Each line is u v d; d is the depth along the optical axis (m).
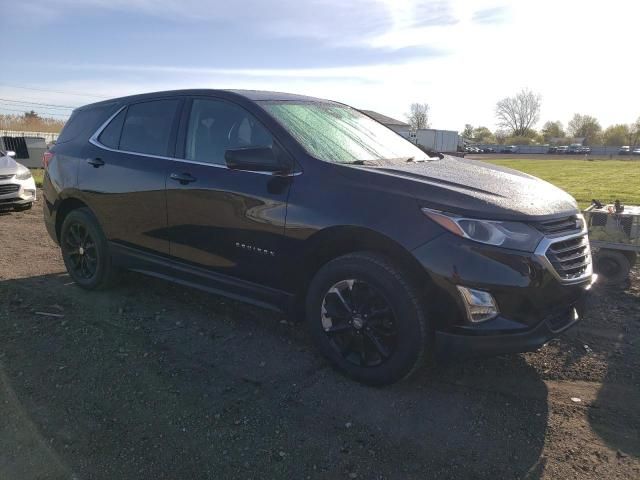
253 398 3.13
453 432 2.82
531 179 3.73
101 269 4.76
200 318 4.31
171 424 2.86
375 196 3.14
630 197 12.34
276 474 2.50
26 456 2.61
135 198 4.29
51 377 3.34
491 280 2.82
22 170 9.81
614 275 5.21
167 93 4.40
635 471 2.52
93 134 4.84
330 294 3.32
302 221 3.32
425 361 3.12
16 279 5.30
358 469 2.54
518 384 3.32
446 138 59.41
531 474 2.50
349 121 4.29
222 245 3.77
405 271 3.05
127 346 3.78
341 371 3.39
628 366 3.55
